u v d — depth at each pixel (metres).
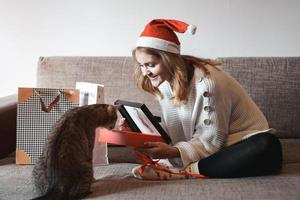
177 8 2.34
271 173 1.49
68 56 2.24
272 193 1.27
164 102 1.73
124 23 2.38
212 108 1.57
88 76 2.12
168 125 1.73
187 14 2.34
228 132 1.64
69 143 1.35
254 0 2.30
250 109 1.67
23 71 2.47
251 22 2.33
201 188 1.33
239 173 1.45
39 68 2.17
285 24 2.32
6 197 1.34
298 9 2.29
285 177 1.44
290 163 1.70
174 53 1.58
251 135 1.55
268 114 2.05
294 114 2.04
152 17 2.36
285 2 2.29
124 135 1.55
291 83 2.04
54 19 2.40
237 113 1.65
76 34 2.41
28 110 1.73
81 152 1.37
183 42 2.37
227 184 1.37
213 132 1.57
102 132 1.61
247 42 2.35
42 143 1.73
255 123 1.66
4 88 2.50
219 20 2.33
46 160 1.34
